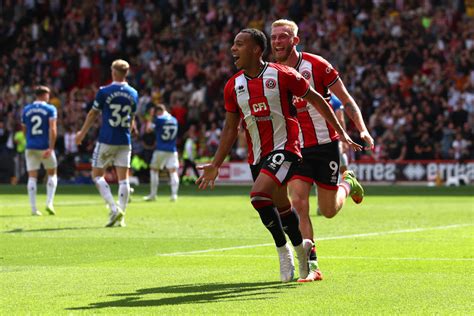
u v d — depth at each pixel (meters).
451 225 19.80
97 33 54.91
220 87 50.09
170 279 11.41
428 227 19.27
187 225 20.05
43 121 23.39
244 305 9.36
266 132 10.77
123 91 20.16
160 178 45.88
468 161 44.94
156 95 49.81
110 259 13.66
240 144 46.97
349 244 15.59
